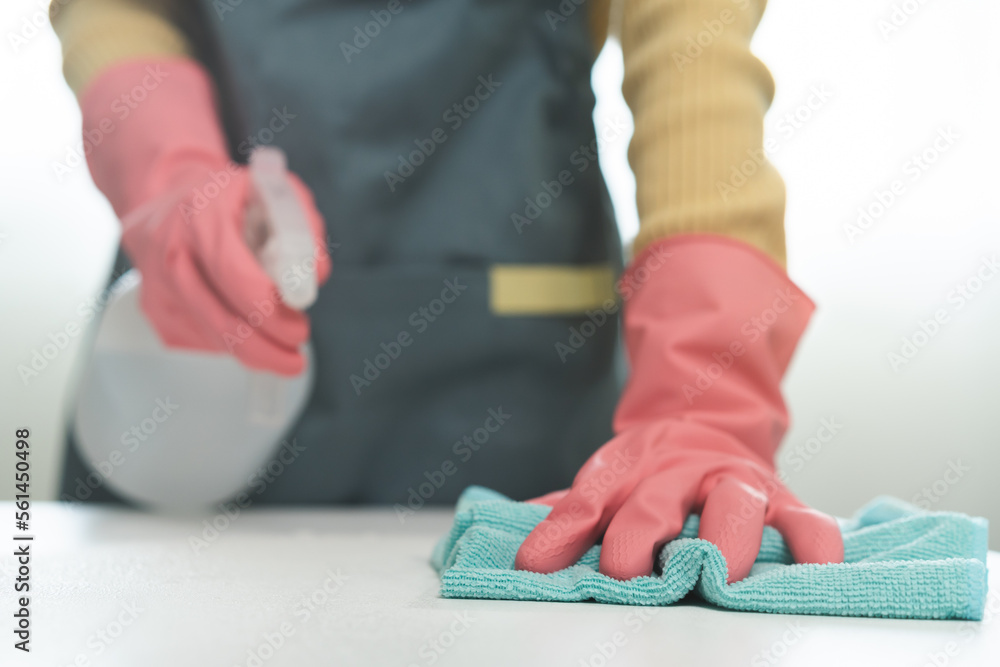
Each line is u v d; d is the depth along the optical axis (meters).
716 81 1.14
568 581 0.95
